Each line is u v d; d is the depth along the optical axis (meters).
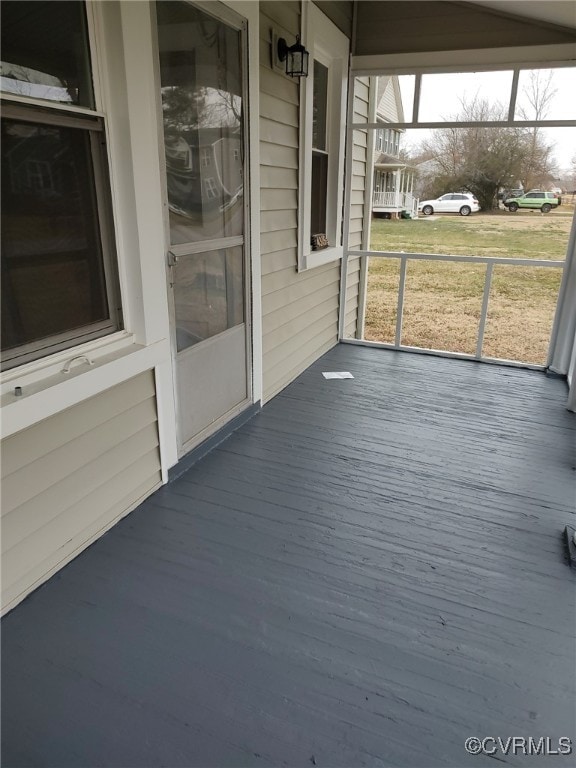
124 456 2.25
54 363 1.79
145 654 1.61
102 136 1.88
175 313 2.44
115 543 2.12
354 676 1.56
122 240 2.04
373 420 3.35
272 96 3.11
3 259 1.58
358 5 4.17
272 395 3.71
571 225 3.96
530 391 3.89
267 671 1.57
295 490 2.53
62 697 1.46
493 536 2.22
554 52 3.78
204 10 2.30
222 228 2.72
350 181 4.66
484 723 1.42
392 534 2.22
